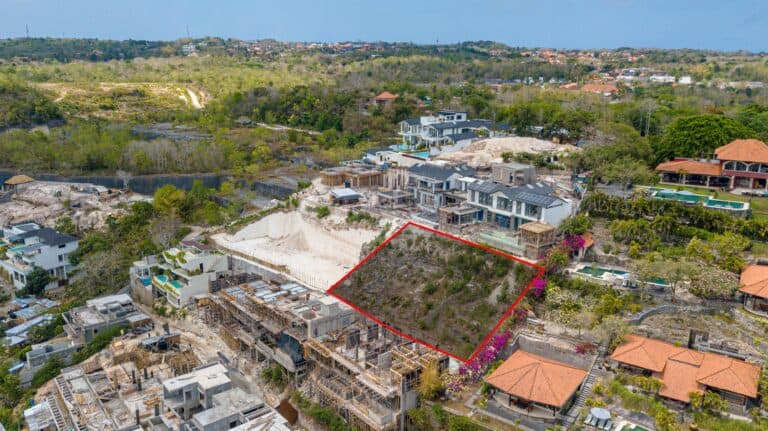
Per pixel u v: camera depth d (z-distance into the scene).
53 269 115.38
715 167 102.88
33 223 133.38
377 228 105.69
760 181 99.81
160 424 66.88
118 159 176.75
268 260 106.94
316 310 81.62
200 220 134.88
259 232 123.88
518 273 80.00
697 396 56.25
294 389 76.50
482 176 112.94
